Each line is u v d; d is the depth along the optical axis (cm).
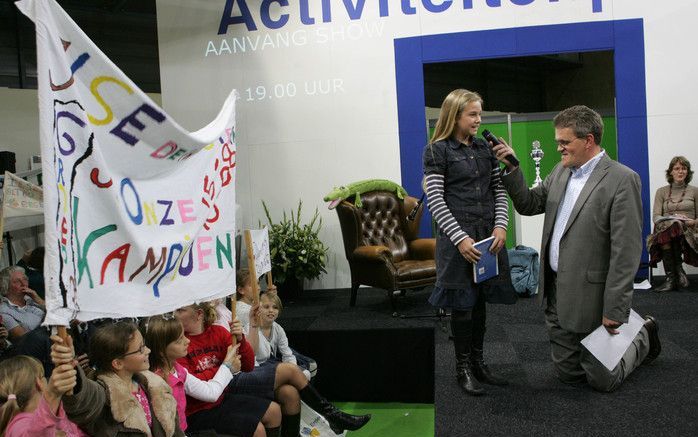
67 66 159
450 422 256
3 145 718
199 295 220
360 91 607
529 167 639
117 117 181
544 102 995
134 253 183
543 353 357
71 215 162
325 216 616
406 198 549
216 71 621
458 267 279
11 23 720
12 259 629
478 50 592
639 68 577
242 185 625
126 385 192
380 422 382
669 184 555
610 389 281
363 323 446
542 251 300
